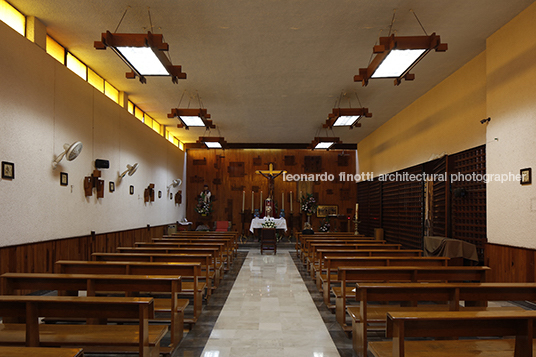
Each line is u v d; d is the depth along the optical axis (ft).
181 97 37.42
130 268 16.65
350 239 35.04
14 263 19.16
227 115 44.57
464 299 12.41
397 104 39.75
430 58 27.45
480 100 26.43
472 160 27.71
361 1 19.79
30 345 9.83
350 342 14.80
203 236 38.24
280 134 56.18
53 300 9.86
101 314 10.29
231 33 23.48
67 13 21.17
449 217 30.66
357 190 63.87
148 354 10.61
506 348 10.44
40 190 21.86
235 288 24.71
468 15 21.18
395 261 19.69
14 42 19.52
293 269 32.55
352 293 17.13
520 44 20.92
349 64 28.50
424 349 10.36
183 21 21.98
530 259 19.84
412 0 19.65
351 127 37.65
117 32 23.41
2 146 18.54
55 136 23.68
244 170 65.10
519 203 20.95
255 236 61.93
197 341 14.80
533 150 19.89
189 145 63.41
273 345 14.43
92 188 28.81
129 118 37.50
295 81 32.32
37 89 21.67
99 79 31.53
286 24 22.31
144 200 42.32
